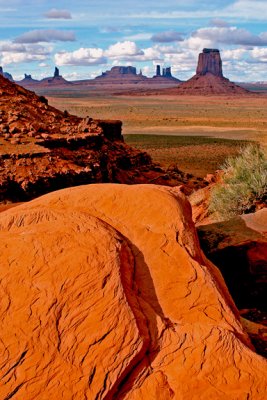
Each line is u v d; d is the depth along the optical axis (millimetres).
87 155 33406
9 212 7398
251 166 14570
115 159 41219
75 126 38375
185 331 5156
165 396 4531
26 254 5734
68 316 5031
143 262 6137
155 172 46125
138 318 5141
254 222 10445
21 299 5184
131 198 7168
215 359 4828
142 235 6535
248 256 9516
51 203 7438
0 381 4523
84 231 6168
